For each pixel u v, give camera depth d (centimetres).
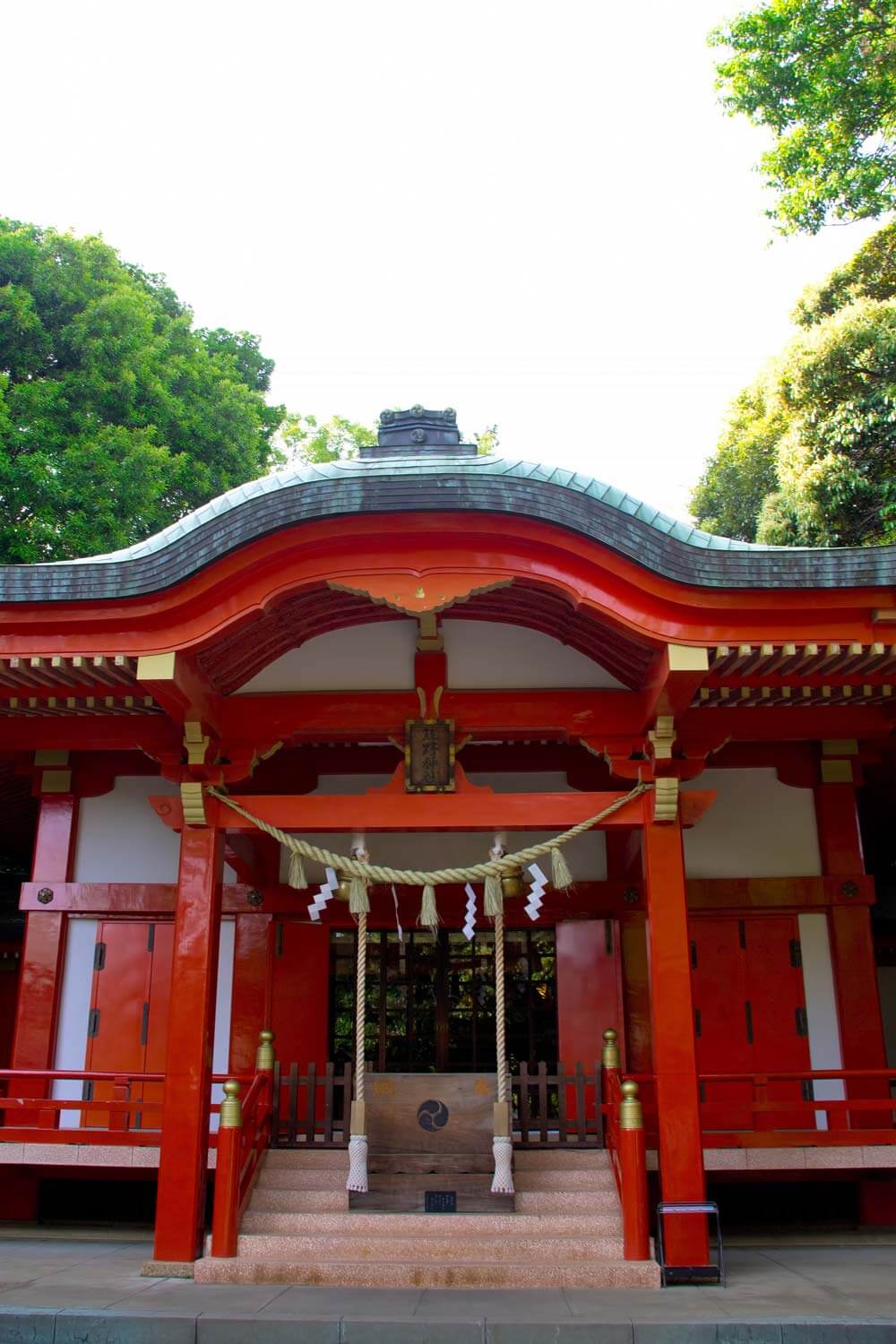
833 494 1741
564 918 1056
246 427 2322
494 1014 1065
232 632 738
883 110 1655
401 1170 786
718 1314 613
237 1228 737
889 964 1457
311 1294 668
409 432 920
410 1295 666
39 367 1922
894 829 1475
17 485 1744
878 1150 863
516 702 827
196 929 793
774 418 2158
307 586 733
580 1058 1016
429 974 1078
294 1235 739
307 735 838
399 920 1032
